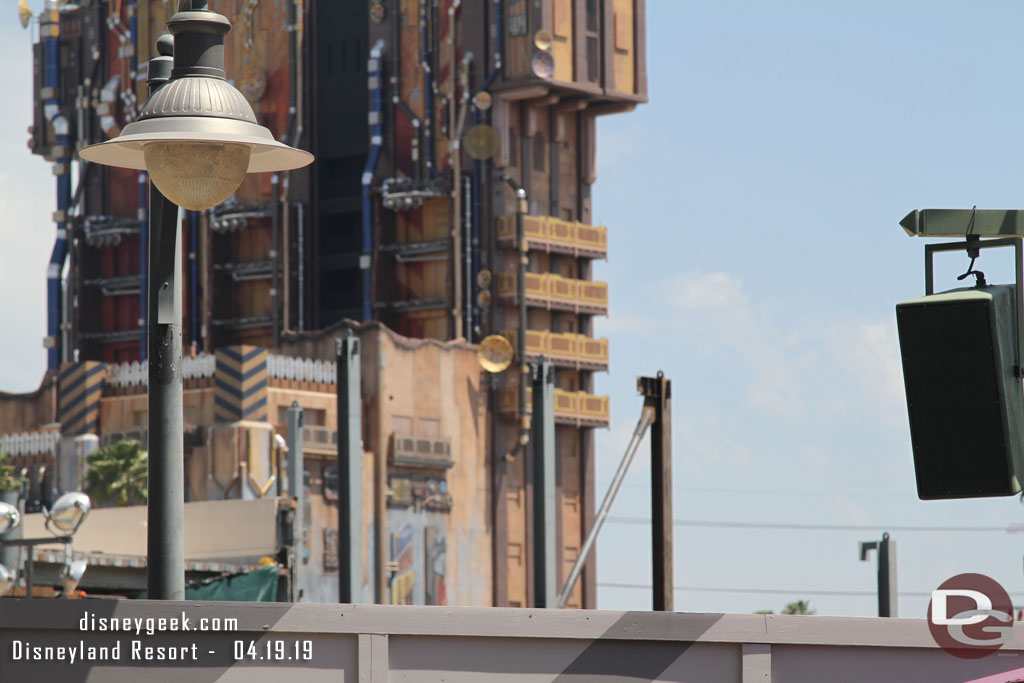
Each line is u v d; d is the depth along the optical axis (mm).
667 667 35344
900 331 30594
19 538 76062
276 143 35344
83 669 32688
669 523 99688
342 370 98688
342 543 97312
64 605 32719
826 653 36094
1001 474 30281
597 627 35188
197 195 35031
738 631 35656
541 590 114062
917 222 32406
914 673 36438
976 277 32406
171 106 35031
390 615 34188
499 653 34719
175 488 39000
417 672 34312
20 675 32375
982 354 30266
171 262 39281
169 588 38688
